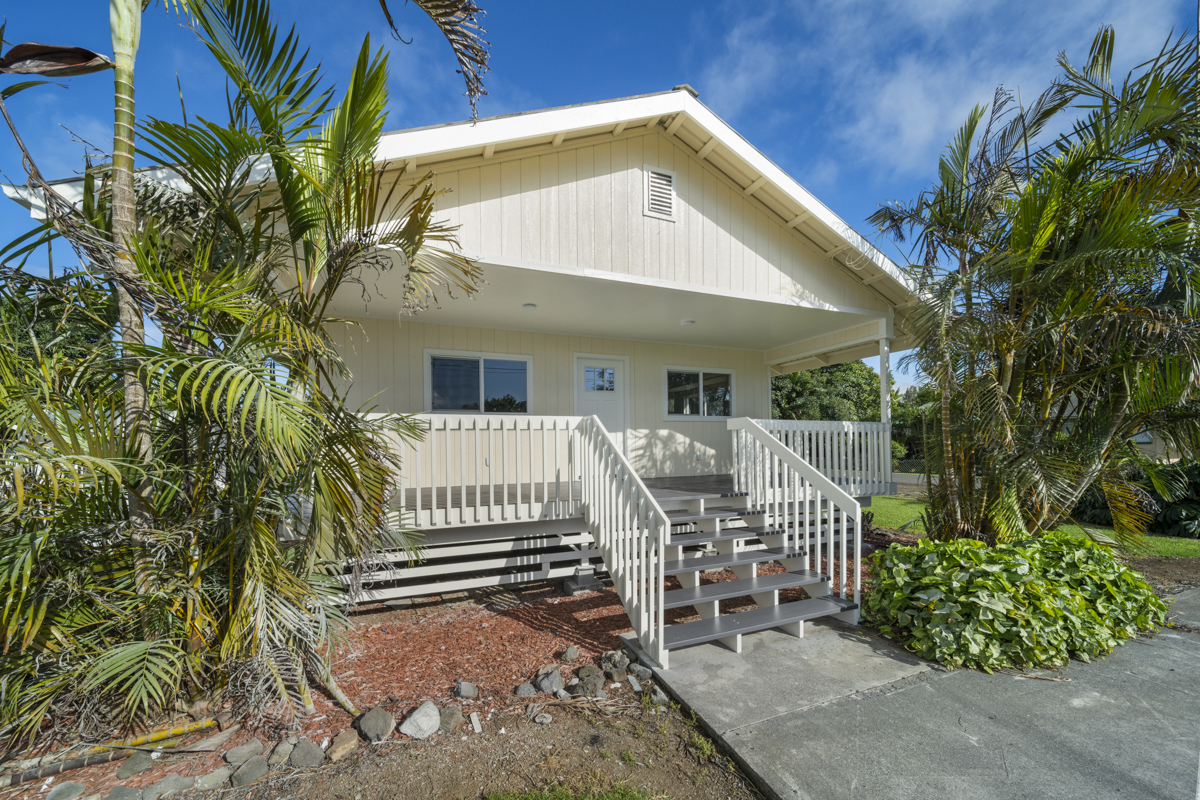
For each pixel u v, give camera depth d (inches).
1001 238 203.0
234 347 100.6
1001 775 95.5
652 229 244.5
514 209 214.5
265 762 99.7
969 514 205.0
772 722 113.0
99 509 105.0
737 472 231.1
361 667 144.1
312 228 124.3
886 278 280.8
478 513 194.2
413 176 197.2
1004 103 199.6
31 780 95.7
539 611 189.2
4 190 135.0
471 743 108.7
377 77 111.6
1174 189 166.1
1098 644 147.3
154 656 99.2
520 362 328.2
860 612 172.4
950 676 135.7
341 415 116.6
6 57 94.7
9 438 97.4
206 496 115.6
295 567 125.1
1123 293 187.6
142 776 97.2
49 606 100.5
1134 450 213.3
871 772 96.6
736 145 245.4
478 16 127.0
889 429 293.1
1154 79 169.0
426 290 133.1
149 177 140.3
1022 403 209.0
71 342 111.9
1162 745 105.0
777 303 273.6
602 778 98.0
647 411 364.5
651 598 142.3
